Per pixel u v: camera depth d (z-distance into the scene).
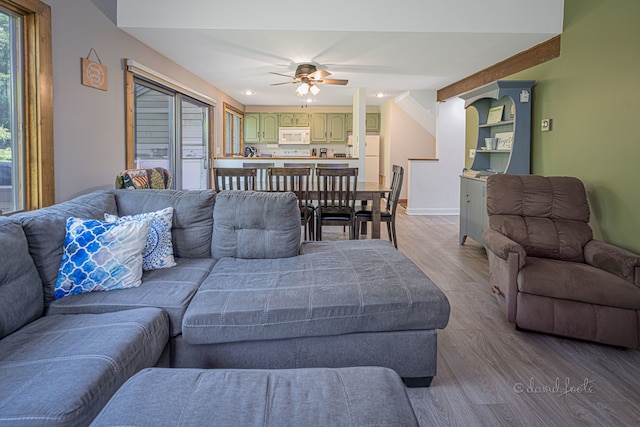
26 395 1.17
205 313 1.80
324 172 3.93
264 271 2.27
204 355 1.86
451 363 2.17
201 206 2.62
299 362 1.88
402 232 5.66
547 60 4.02
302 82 5.11
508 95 4.21
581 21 3.53
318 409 1.07
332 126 9.35
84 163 3.08
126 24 3.52
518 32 3.74
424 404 1.83
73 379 1.25
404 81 6.11
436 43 4.06
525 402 1.84
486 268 3.88
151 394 1.12
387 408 1.08
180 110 5.11
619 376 2.05
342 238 5.24
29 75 2.55
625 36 3.06
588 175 3.49
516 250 2.47
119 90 3.58
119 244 2.04
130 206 2.60
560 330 2.35
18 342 1.49
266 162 6.01
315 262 2.40
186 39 3.89
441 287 3.34
